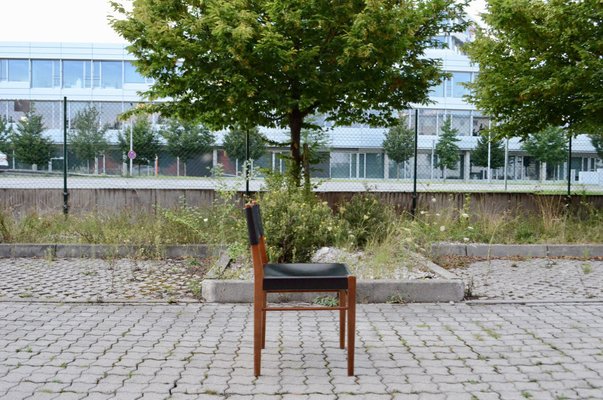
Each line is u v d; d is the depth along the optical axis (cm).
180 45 944
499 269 816
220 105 1019
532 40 1117
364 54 914
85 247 903
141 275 740
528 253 944
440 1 1059
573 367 405
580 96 1130
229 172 1167
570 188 1308
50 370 390
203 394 350
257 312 383
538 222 1113
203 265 810
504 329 505
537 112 1193
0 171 1299
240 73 970
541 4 1063
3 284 680
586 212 1228
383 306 593
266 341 467
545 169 1625
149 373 387
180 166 1337
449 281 616
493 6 1098
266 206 763
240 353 434
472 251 939
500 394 353
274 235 719
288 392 354
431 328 508
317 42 1012
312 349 446
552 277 755
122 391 353
